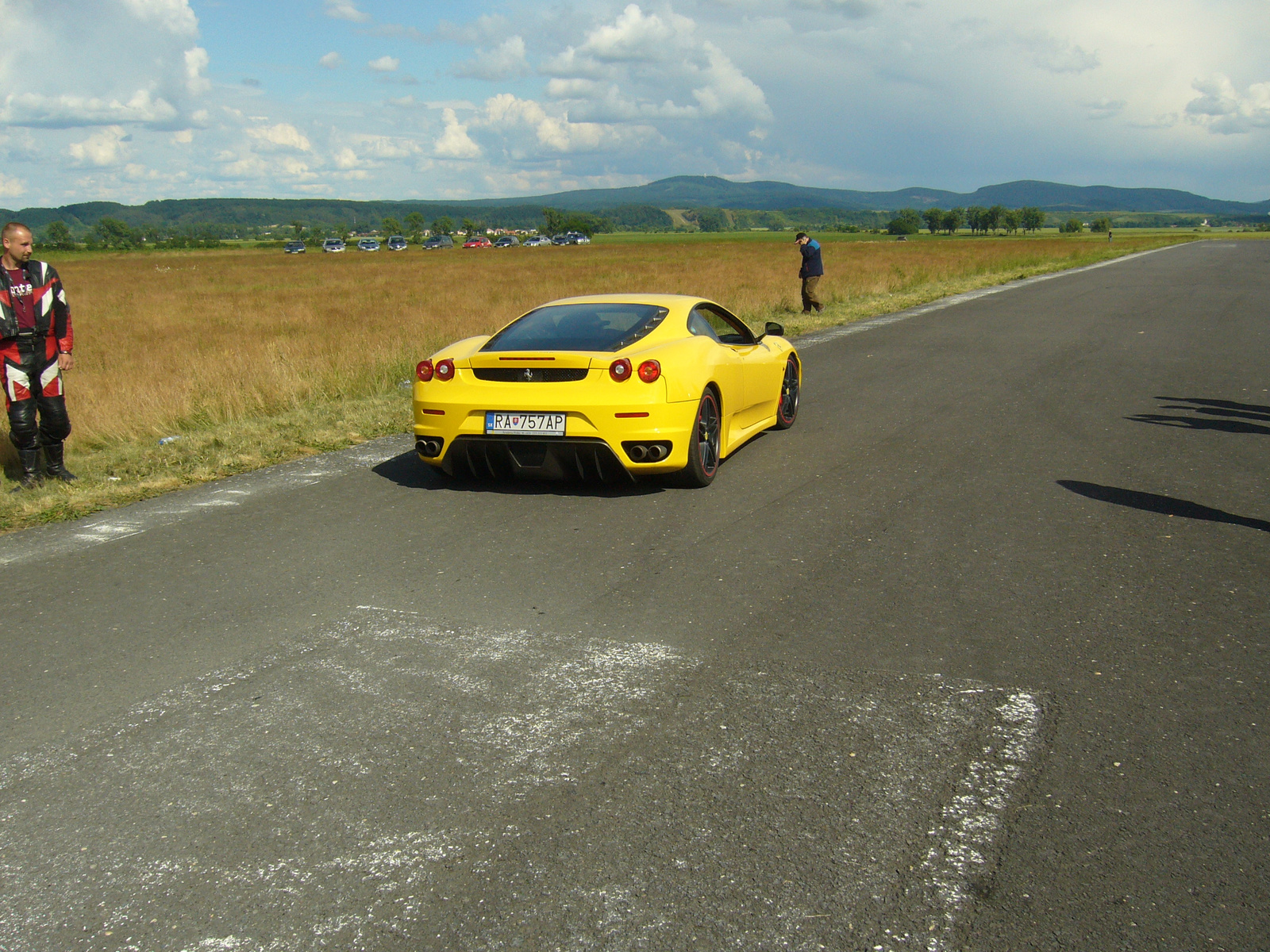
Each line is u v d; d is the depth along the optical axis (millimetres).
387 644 3281
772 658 3102
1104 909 1922
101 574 4098
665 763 2484
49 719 2789
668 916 1928
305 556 4285
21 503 5305
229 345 13438
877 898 1967
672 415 5023
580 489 5438
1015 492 5141
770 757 2502
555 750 2564
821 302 16875
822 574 3896
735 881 2025
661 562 4102
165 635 3396
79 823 2283
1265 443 6238
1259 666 2986
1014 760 2467
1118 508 4812
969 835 2164
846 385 8922
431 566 4121
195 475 5898
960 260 35656
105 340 14938
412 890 2023
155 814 2312
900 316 15500
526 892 2008
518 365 5094
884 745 2551
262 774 2479
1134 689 2842
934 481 5414
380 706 2830
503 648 3229
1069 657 3072
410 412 7918
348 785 2422
